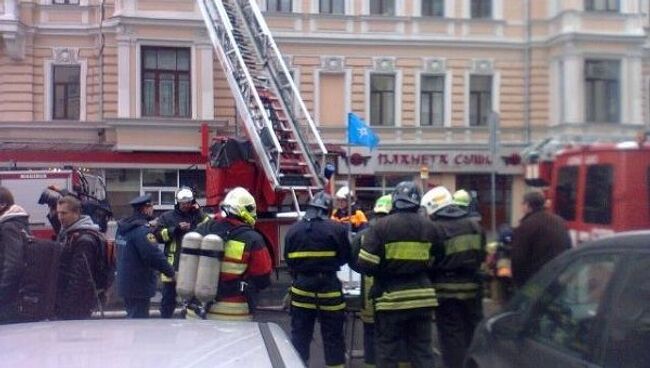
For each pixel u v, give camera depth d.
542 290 4.45
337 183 22.84
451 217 6.99
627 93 25.17
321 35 25.31
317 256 6.68
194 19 23.84
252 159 13.88
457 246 6.93
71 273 6.46
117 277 7.98
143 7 23.67
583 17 25.03
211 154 14.47
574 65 25.05
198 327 3.01
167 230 9.23
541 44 26.34
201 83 23.98
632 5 25.27
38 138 24.22
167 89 24.12
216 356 2.52
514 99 26.41
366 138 17.39
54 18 24.48
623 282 3.64
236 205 6.19
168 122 23.66
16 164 21.84
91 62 24.58
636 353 3.39
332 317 6.73
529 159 14.22
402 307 6.29
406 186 6.41
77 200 6.70
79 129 24.28
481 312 7.08
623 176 9.74
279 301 12.10
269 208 13.75
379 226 6.29
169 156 23.88
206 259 5.97
